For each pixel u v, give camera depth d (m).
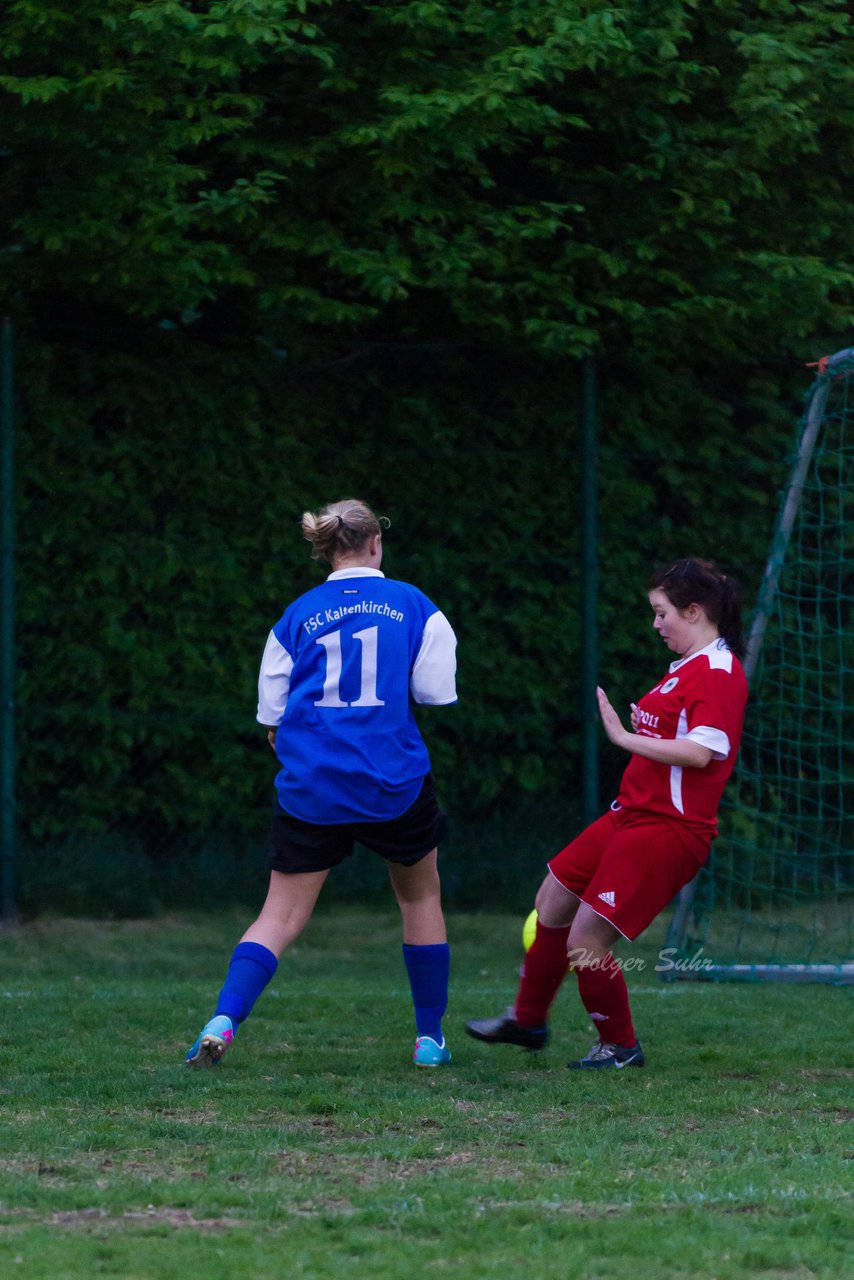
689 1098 16.64
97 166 28.11
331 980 25.55
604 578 33.53
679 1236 11.34
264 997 23.33
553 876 18.50
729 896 31.88
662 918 32.72
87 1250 10.87
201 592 31.62
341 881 32.69
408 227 30.94
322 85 29.00
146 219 28.11
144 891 31.47
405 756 17.61
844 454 34.06
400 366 32.47
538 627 32.91
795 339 33.84
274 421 31.88
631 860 17.62
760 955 28.00
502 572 32.78
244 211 28.12
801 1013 22.50
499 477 32.84
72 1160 13.58
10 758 30.08
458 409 32.69
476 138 28.50
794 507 28.06
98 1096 16.25
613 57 28.84
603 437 33.50
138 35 26.92
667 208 31.44
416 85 29.08
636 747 17.39
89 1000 22.64
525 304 31.11
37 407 30.53
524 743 32.88
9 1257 10.73
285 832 17.70
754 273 31.66
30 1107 15.75
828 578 34.00
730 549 34.31
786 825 32.34
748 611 33.97
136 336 31.38
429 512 32.56
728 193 31.25
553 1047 19.80
